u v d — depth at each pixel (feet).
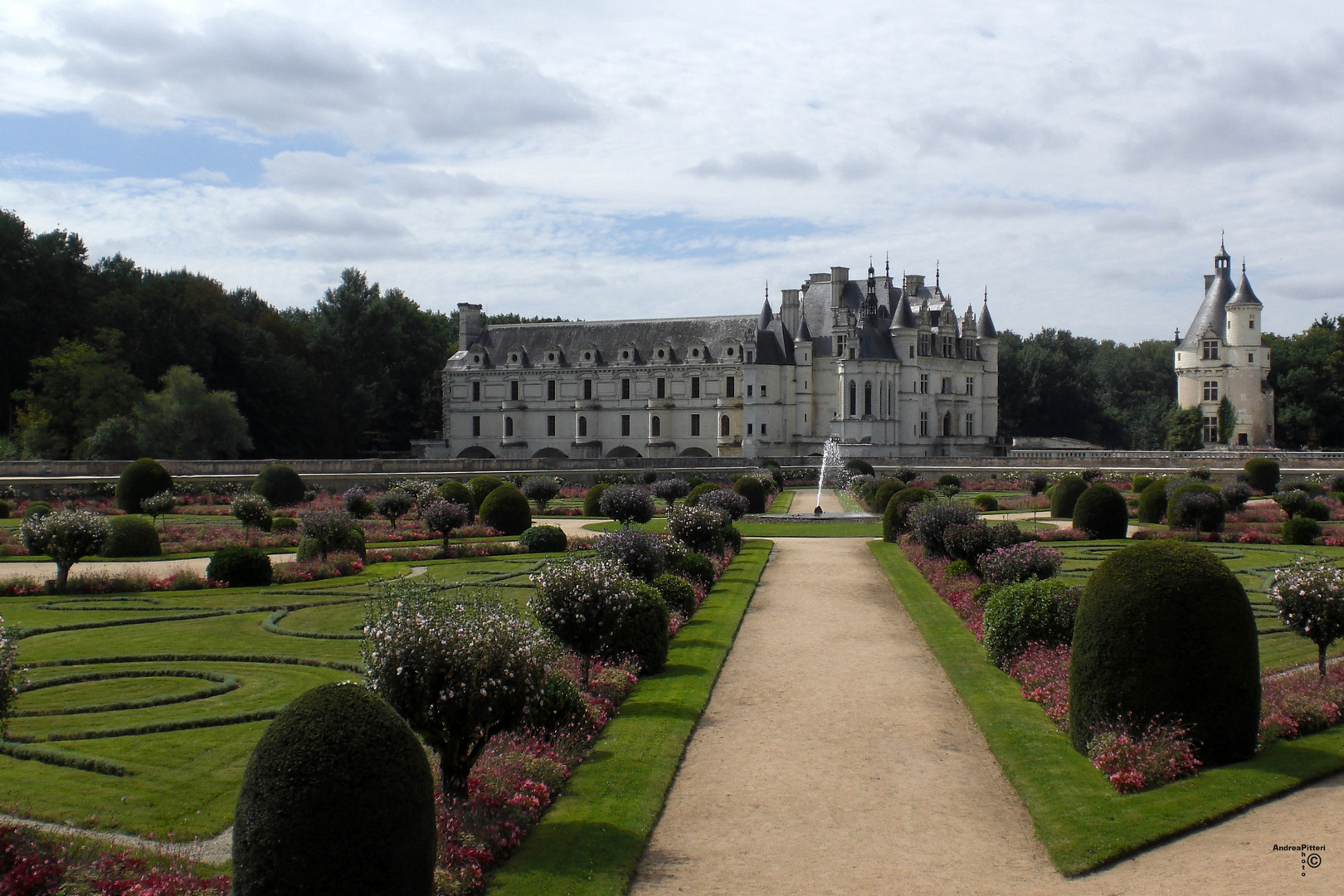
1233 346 502.38
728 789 64.39
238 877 42.52
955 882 51.06
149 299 416.05
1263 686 78.59
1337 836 53.06
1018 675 85.92
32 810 58.13
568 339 555.28
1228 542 183.21
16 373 378.53
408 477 313.32
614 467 369.50
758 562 159.74
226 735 72.13
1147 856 52.21
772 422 503.61
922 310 496.23
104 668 92.07
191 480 277.64
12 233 374.63
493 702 56.75
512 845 54.19
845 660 97.60
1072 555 165.89
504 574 148.05
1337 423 514.27
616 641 89.15
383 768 42.91
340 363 528.22
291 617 115.75
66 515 134.41
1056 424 604.49
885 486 243.60
